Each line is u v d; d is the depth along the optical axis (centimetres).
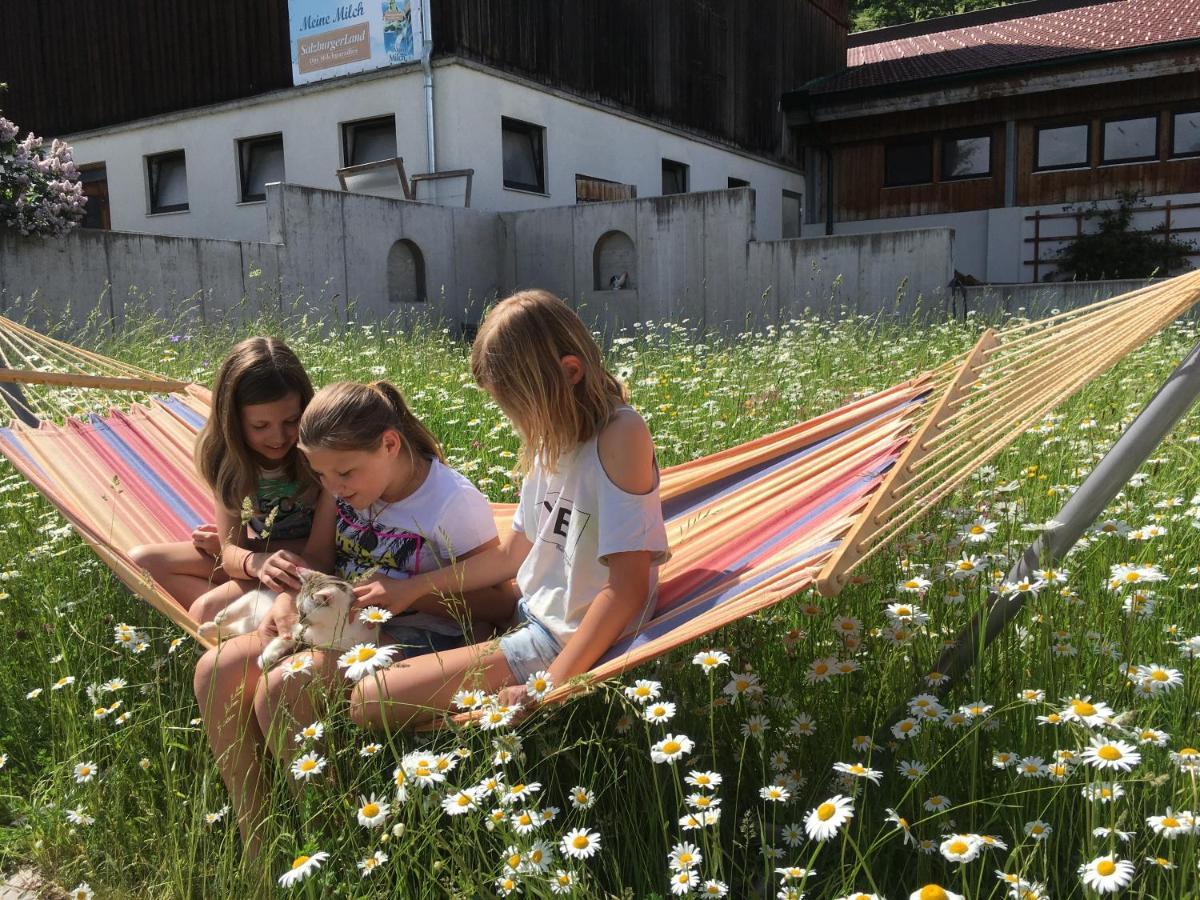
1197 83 1758
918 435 219
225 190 1560
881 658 221
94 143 1697
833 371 657
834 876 176
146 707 238
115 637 250
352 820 187
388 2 1354
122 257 970
